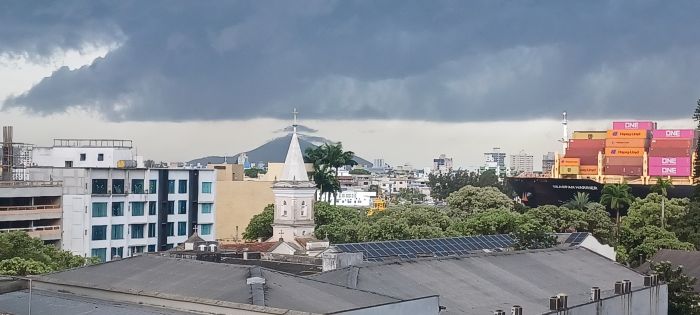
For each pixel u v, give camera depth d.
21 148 165.50
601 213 171.62
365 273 69.62
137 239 149.88
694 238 154.88
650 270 102.94
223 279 59.91
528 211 180.00
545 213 170.00
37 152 166.38
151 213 152.25
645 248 146.00
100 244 143.12
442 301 68.00
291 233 135.38
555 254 90.00
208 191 162.88
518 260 84.31
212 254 92.50
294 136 139.00
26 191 133.12
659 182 190.12
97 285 61.59
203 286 58.94
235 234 178.00
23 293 60.53
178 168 161.12
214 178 163.88
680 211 170.25
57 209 137.50
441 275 74.00
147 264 66.06
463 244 113.75
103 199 143.62
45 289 63.25
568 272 84.88
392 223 148.12
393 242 107.50
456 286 72.25
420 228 148.62
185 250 101.38
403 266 73.56
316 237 139.62
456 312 66.44
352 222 165.88
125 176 147.62
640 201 181.38
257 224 165.50
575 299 76.12
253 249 119.81
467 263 78.88
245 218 184.38
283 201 136.62
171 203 156.50
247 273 60.59
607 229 165.25
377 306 54.12
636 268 129.62
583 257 91.69
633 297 80.94
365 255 98.62
